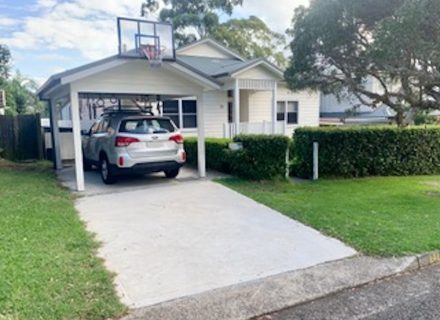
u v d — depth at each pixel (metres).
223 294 3.34
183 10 27.86
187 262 4.04
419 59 6.72
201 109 9.06
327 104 26.53
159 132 8.29
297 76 8.66
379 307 3.15
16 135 13.66
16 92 35.94
